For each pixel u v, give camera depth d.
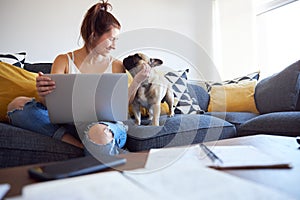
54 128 1.22
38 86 1.09
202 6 3.15
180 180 0.51
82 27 1.49
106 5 1.57
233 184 0.49
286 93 1.86
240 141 0.97
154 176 0.55
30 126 1.23
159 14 2.96
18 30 2.41
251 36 2.87
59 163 0.65
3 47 2.37
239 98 2.23
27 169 0.64
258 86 2.24
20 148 1.12
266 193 0.45
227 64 3.12
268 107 2.00
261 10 2.74
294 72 1.88
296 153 0.75
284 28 2.49
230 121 1.88
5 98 1.50
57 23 2.54
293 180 0.52
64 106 1.11
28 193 0.46
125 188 0.47
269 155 0.71
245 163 0.62
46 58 2.50
